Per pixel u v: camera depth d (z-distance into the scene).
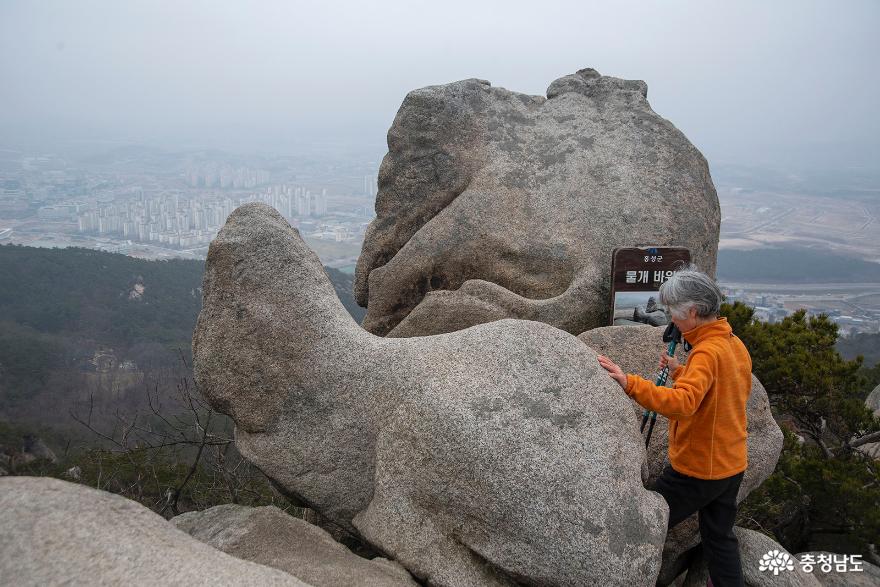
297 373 3.50
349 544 3.66
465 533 2.82
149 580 2.07
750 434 3.45
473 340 3.19
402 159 5.70
